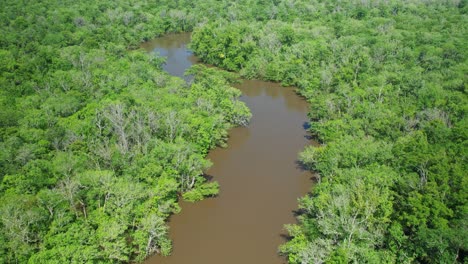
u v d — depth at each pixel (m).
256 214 76.88
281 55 141.75
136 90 106.00
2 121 87.44
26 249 54.66
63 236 56.88
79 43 149.38
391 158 72.50
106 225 60.50
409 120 89.75
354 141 77.44
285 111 117.06
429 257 54.38
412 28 158.62
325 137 91.44
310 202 67.62
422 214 55.72
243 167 90.56
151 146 81.44
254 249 69.25
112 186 67.06
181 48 173.50
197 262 66.44
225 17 189.75
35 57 124.94
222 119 98.50
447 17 169.88
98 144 80.62
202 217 76.00
